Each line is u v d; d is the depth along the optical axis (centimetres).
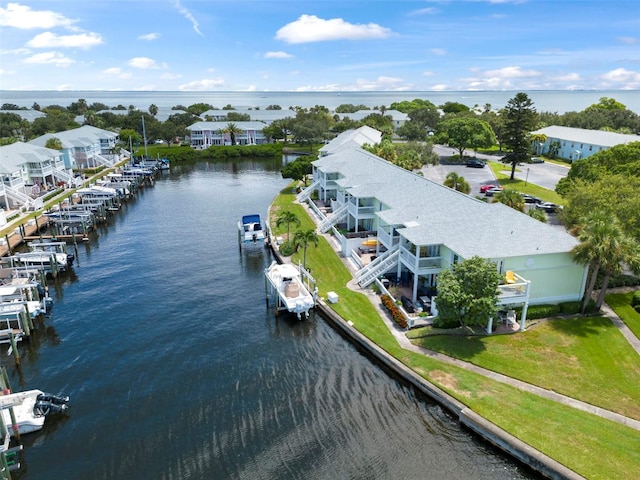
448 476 2356
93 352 3497
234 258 5400
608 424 2505
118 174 9975
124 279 4831
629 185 4397
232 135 14588
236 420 2764
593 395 2744
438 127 14625
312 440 2598
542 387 2827
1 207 7225
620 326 3466
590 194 4338
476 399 2745
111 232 6456
